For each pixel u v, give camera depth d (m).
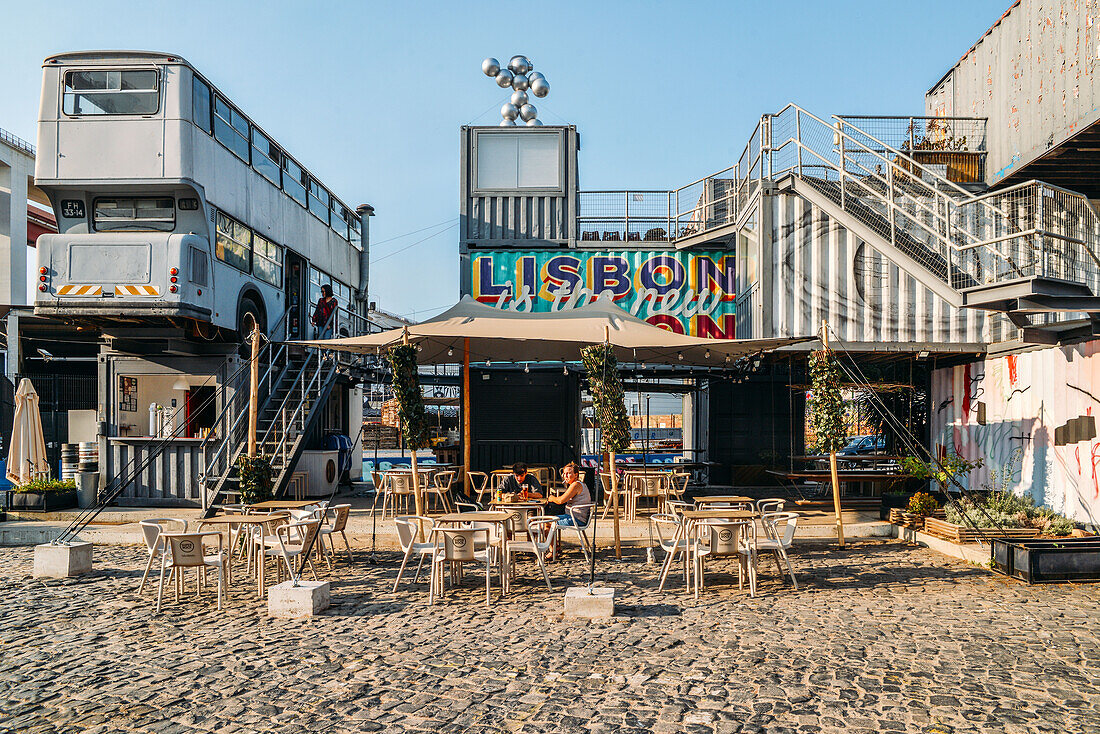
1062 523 11.27
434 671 6.24
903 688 5.78
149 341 15.30
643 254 19.00
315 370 17.73
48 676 6.17
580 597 7.88
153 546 8.91
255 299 16.81
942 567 10.40
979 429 14.56
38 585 9.55
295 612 8.01
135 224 14.21
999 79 15.03
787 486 19.08
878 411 16.77
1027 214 10.77
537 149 19.31
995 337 14.76
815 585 9.37
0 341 19.25
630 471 14.75
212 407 16.12
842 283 15.64
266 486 12.34
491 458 18.30
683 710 5.39
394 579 9.84
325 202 22.25
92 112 13.78
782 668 6.25
